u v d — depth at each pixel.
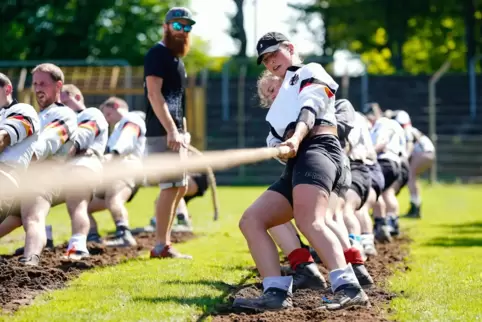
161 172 7.00
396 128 22.31
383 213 20.92
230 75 68.06
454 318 10.53
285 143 10.38
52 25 73.19
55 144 14.59
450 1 82.81
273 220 11.03
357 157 16.39
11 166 13.42
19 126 13.34
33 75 15.08
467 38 78.44
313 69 11.16
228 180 59.72
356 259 12.74
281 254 17.22
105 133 16.19
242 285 12.98
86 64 57.66
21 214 14.56
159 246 16.44
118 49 73.62
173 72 16.25
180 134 16.25
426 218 29.44
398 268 15.42
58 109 14.99
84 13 72.94
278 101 11.27
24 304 11.37
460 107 67.19
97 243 18.86
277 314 10.64
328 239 10.73
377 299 11.90
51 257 16.06
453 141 62.69
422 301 11.72
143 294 11.90
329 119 11.06
